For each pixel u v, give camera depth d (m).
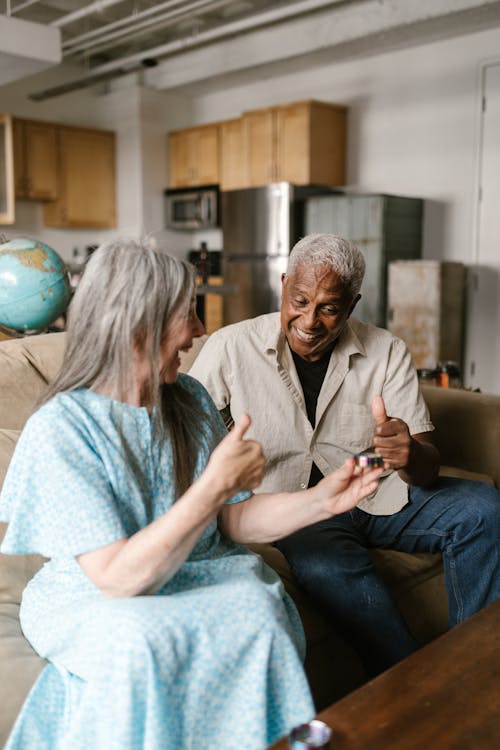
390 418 1.43
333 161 5.42
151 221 6.58
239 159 5.85
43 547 0.97
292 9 4.48
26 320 1.88
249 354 1.66
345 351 1.68
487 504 1.59
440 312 4.42
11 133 5.70
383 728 0.83
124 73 5.84
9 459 1.35
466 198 4.85
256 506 1.19
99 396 1.04
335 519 1.61
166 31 5.94
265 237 5.22
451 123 4.88
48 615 1.04
